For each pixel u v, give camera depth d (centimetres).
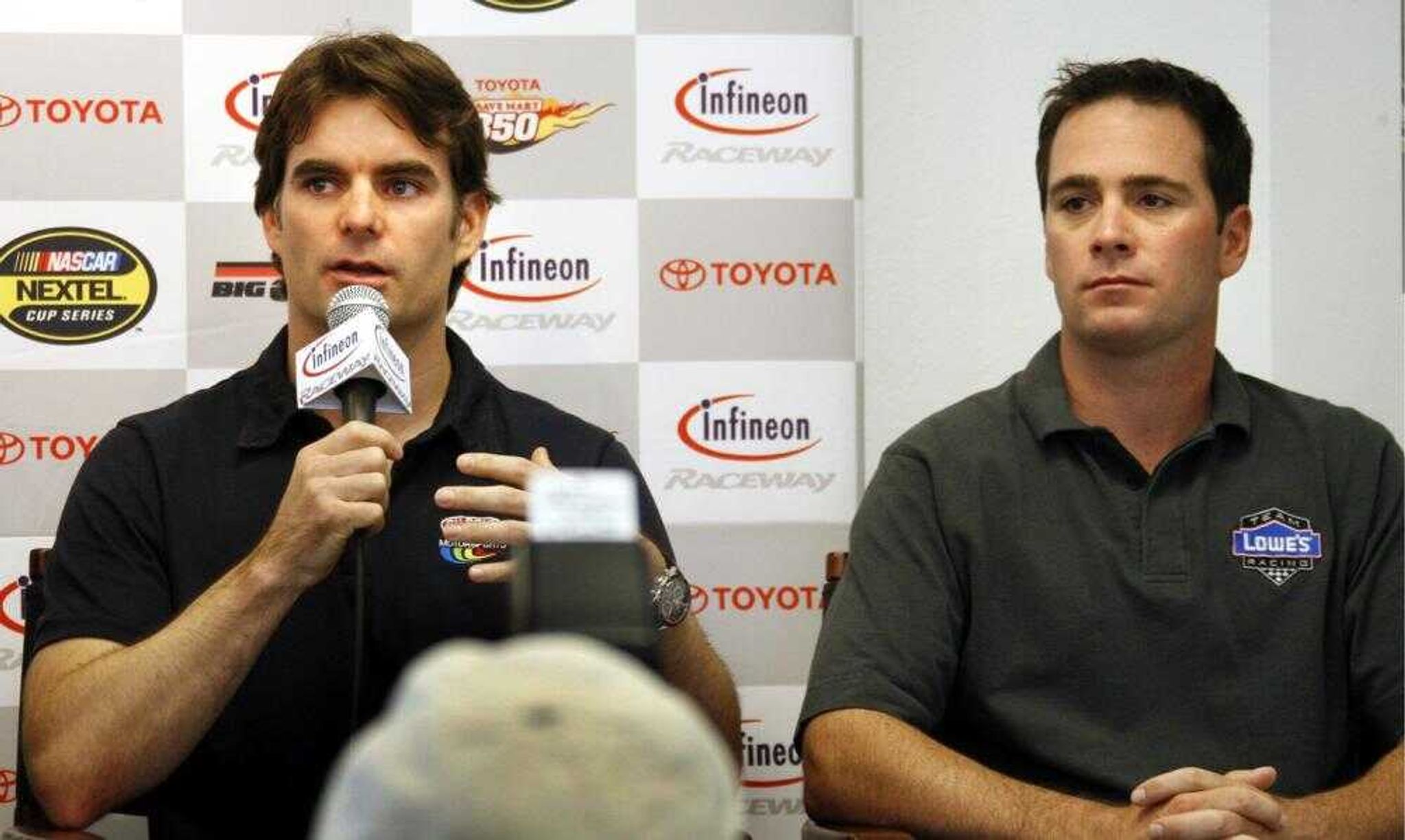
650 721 53
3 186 390
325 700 307
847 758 297
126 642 303
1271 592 312
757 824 398
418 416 327
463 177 324
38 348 390
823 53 403
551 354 399
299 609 309
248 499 317
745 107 402
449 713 53
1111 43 413
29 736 298
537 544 75
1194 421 324
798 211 403
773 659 401
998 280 410
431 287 315
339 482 268
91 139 392
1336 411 331
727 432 401
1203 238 317
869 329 409
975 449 325
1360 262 413
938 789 286
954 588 319
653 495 400
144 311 393
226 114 394
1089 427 319
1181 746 305
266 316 395
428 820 52
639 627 73
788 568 401
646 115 401
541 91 400
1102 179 318
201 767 308
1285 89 414
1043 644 312
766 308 402
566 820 52
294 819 309
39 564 338
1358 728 320
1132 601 310
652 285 401
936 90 410
